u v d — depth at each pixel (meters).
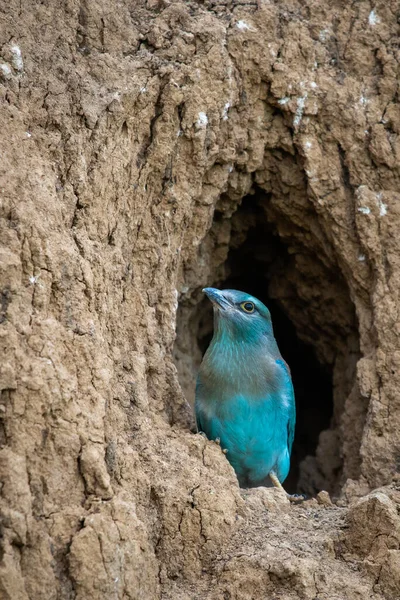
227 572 10.05
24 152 10.88
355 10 14.34
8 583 8.52
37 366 9.46
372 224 13.80
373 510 10.45
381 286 13.65
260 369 13.18
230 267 16.25
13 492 8.82
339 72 14.21
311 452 18.08
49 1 12.07
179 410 12.51
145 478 10.52
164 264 12.95
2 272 9.69
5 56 11.45
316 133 14.12
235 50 13.71
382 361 13.41
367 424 13.32
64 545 9.08
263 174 14.42
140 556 9.59
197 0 13.99
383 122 14.02
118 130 12.21
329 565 10.27
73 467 9.47
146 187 12.96
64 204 11.12
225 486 11.09
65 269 10.40
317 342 16.19
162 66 12.90
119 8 12.92
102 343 10.62
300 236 14.94
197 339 16.66
